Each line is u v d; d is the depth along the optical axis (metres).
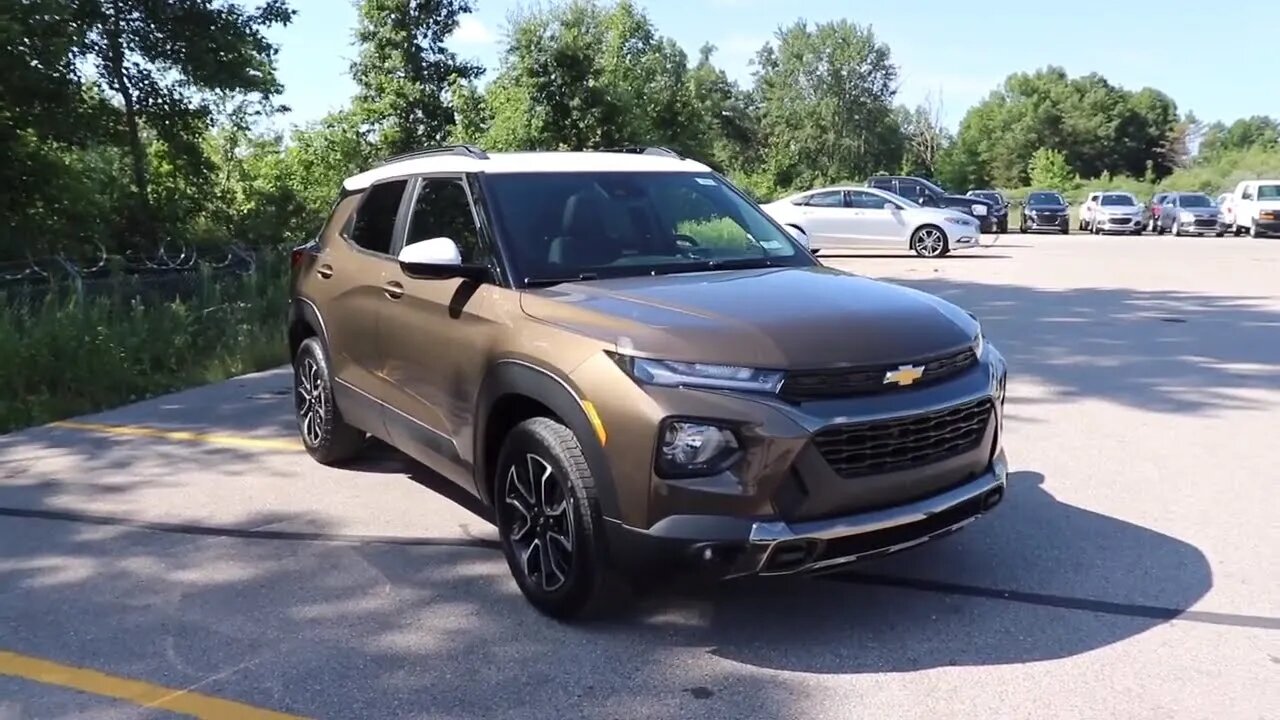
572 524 4.04
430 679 3.88
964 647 4.02
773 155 56.47
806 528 3.72
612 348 3.93
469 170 5.28
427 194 5.59
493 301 4.66
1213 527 5.26
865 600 4.45
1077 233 41.00
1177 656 3.91
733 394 3.75
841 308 4.21
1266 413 7.55
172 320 10.77
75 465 6.99
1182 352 9.93
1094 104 104.69
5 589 4.85
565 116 26.22
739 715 3.57
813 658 3.96
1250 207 34.91
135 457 7.16
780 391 3.76
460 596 4.65
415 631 4.30
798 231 6.01
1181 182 69.06
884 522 3.84
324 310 6.37
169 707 3.73
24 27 13.30
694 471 3.73
